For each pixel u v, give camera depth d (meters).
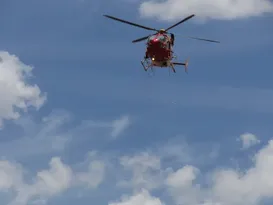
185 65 122.88
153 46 120.06
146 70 122.06
